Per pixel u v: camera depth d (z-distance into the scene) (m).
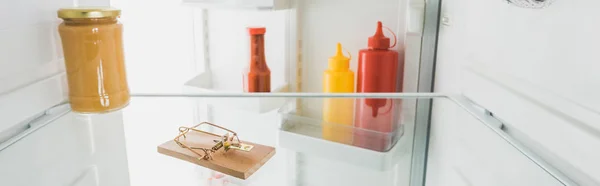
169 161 0.84
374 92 0.85
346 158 0.82
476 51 0.67
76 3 0.74
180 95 0.85
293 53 0.92
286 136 0.87
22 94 0.61
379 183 0.86
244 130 0.90
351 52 0.90
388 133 0.81
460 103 0.70
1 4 0.55
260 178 0.82
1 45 0.56
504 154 0.57
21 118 0.61
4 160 0.58
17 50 0.59
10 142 0.58
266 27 0.93
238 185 0.81
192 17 0.98
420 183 0.86
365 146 0.82
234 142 0.87
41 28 0.65
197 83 0.95
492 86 0.62
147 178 0.83
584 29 0.42
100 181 0.79
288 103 0.87
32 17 0.62
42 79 0.66
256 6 0.82
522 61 0.53
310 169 0.87
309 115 0.88
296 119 0.88
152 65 1.03
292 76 0.93
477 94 0.67
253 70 0.88
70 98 0.69
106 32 0.67
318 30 0.91
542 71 0.49
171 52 1.01
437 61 0.86
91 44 0.66
